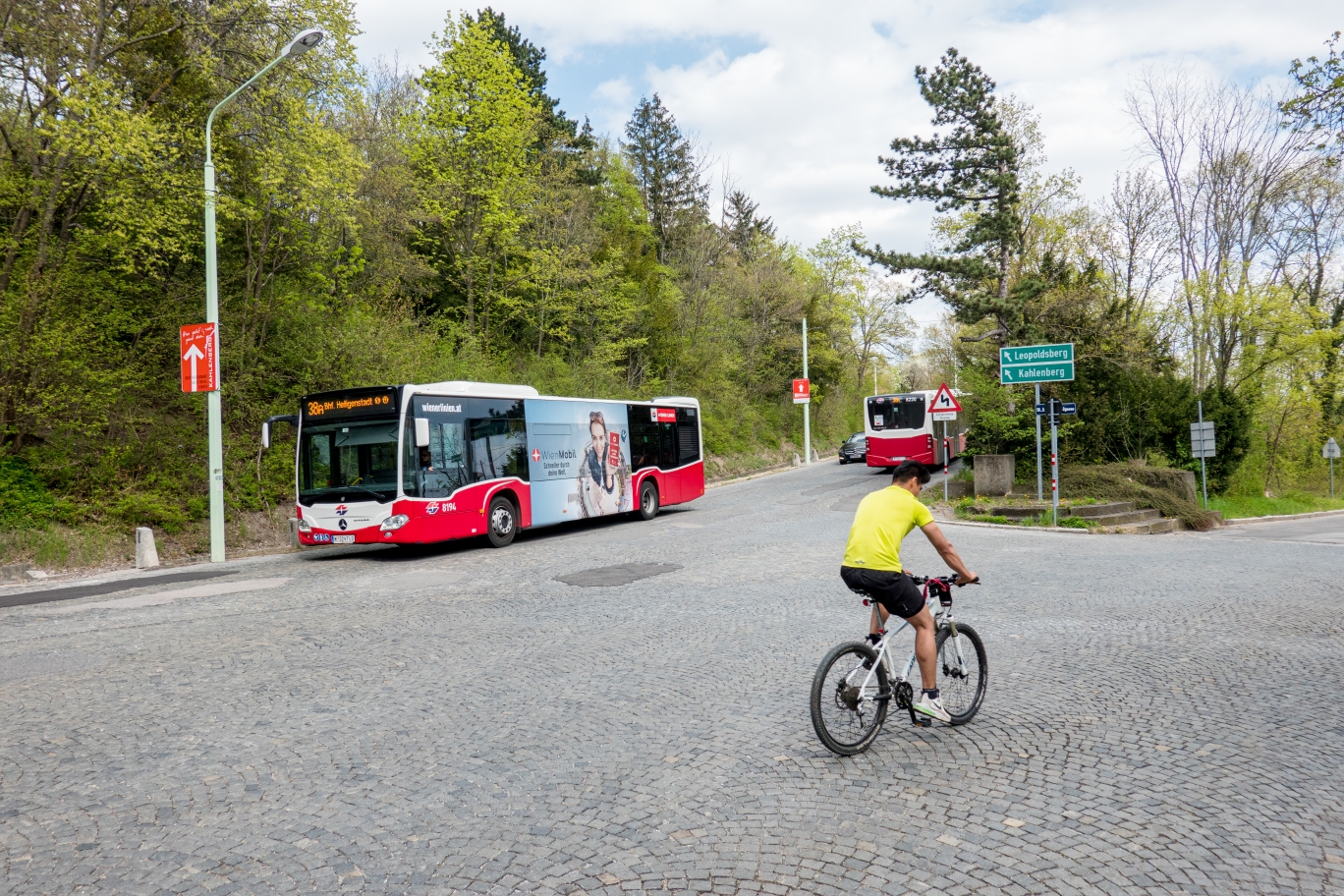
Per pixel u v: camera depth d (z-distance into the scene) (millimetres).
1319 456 40250
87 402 15406
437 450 14633
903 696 5180
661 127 53281
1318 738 5086
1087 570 11945
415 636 8266
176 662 7379
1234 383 33531
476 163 27266
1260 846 3715
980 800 4234
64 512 15086
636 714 5730
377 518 13945
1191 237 33938
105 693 6469
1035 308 25203
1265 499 30312
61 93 14891
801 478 32344
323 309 20750
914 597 5004
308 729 5523
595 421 18969
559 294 30328
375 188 23562
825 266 59406
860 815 4074
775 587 10648
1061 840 3785
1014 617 8719
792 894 3348
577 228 31359
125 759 5023
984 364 26000
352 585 11625
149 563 14469
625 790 4445
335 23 18297
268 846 3863
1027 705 5793
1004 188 23625
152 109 16578
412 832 3980
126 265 15844
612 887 3426
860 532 5043
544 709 5875
